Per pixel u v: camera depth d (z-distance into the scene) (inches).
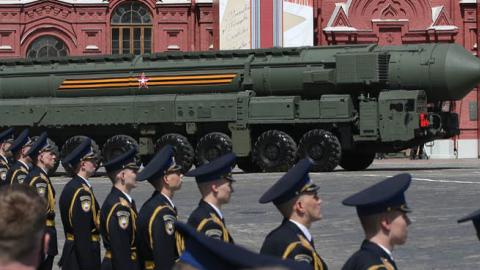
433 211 1963.6
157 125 3464.6
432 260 1333.7
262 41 4800.7
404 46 3275.1
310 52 3339.1
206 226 735.7
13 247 351.6
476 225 482.0
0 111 3577.8
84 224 1010.7
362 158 3526.1
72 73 3563.0
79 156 1015.6
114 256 892.0
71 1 5300.2
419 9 5275.6
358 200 545.0
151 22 5324.8
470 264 1290.6
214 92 3437.5
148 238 826.8
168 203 838.5
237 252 308.8
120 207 896.3
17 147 1323.8
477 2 5319.9
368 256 542.6
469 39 5319.9
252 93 3385.8
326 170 3206.2
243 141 3339.1
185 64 3459.6
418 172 3208.7
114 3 5305.1
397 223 544.4
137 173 916.6
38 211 359.9
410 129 3186.5
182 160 3361.2
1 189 379.2
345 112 3223.4
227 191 751.7
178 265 312.5
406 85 3240.7
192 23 5334.6
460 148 5275.6
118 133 3535.9
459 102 5251.0
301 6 4822.8
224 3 4859.7
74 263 1021.8
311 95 3353.8
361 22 5270.7
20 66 3634.4
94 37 5315.0
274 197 622.5
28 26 5285.4
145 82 3479.3
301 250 612.1
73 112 3518.7
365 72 3208.7
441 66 3189.0
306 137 3233.3
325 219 1868.8
